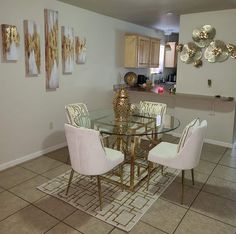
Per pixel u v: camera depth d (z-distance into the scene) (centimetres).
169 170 323
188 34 434
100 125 282
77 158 225
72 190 266
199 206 243
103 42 466
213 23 407
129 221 217
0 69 297
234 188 280
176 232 205
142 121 299
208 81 428
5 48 294
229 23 395
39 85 351
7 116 314
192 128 233
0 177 295
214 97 412
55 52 363
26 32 316
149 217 224
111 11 422
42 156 365
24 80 328
